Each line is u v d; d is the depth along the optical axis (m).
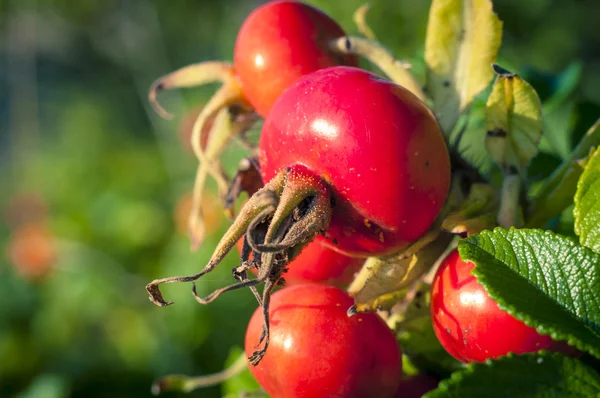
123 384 0.48
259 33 0.22
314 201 0.19
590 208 0.19
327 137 0.19
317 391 0.20
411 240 0.20
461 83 0.21
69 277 0.73
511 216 0.20
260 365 0.20
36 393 0.40
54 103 1.71
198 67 0.23
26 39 1.69
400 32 0.79
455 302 0.19
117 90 1.63
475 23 0.21
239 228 0.19
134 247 0.74
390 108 0.19
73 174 0.98
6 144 1.74
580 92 0.35
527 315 0.18
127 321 0.69
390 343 0.20
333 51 0.22
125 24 1.49
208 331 0.59
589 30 1.04
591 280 0.18
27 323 0.71
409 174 0.19
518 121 0.21
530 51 0.98
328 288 0.21
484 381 0.18
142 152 1.09
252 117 0.23
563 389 0.18
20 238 0.77
